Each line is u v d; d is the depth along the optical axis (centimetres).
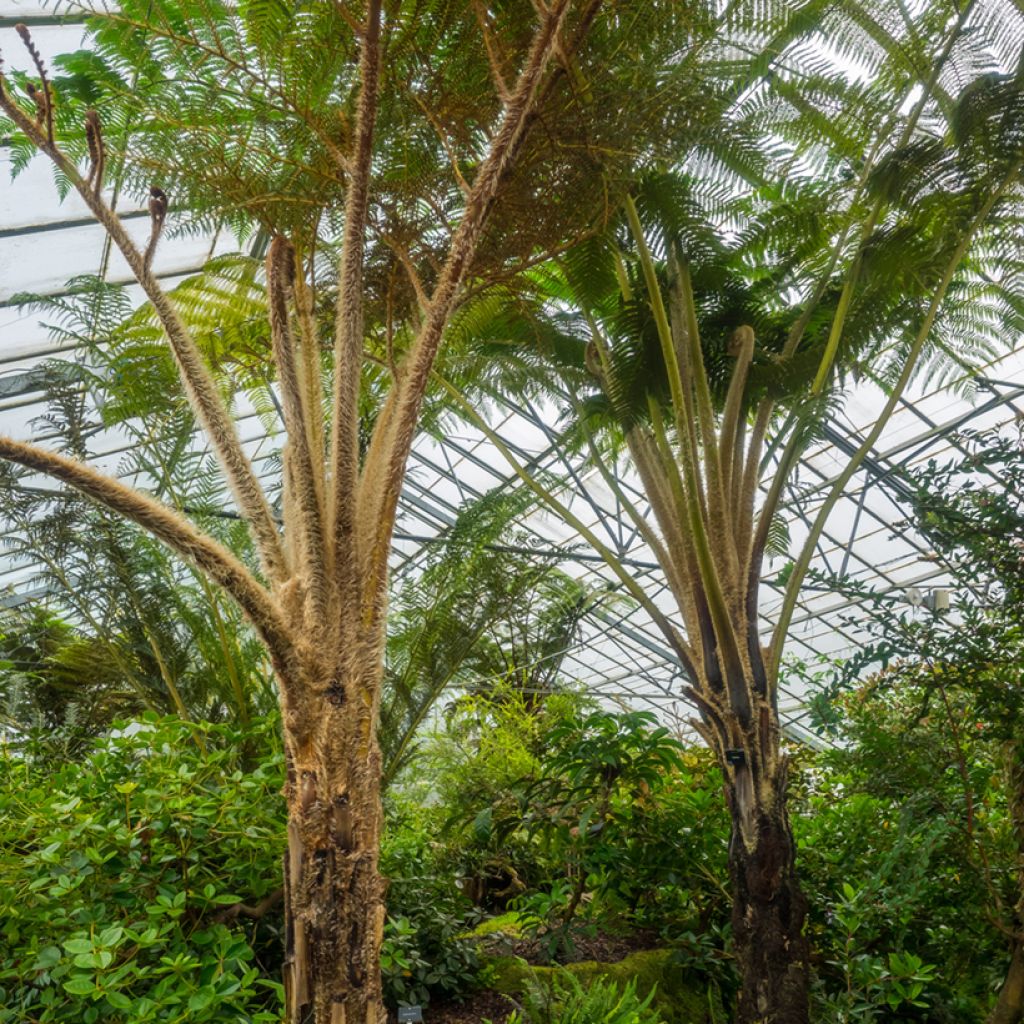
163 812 296
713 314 421
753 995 324
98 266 646
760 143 381
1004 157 366
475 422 449
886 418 393
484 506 476
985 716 346
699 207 384
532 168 280
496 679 662
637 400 382
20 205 557
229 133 278
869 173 402
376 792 212
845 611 1235
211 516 467
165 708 449
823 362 399
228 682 443
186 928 309
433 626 457
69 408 440
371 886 207
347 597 215
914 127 405
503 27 271
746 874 336
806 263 457
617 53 275
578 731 454
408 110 280
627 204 362
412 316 317
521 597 488
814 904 405
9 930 266
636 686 1569
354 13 256
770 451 438
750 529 388
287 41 255
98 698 493
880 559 1186
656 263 427
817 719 398
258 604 207
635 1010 318
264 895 327
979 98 357
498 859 512
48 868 280
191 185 285
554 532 1258
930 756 393
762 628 1332
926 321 397
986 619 363
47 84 209
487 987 378
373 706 215
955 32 377
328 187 282
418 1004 349
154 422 448
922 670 391
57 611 527
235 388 440
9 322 655
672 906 450
